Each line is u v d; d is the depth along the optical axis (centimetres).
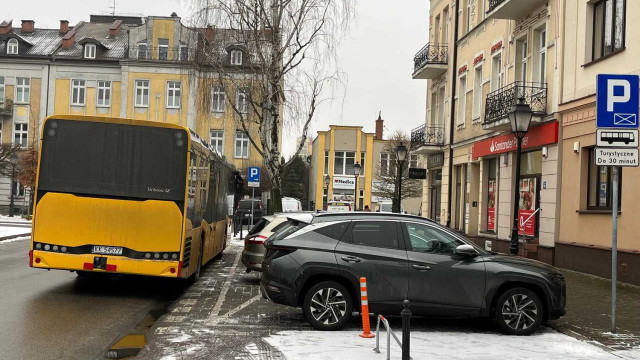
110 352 716
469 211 2522
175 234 1141
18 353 696
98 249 1124
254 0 2117
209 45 2155
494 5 2044
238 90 2164
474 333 889
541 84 1884
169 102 5281
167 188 1142
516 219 1375
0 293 1125
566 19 1758
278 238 909
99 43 5438
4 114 5353
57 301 1066
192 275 1362
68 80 5419
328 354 721
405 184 5688
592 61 1598
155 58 5294
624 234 1416
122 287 1289
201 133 5216
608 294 1248
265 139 2184
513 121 1390
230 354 717
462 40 2702
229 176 2169
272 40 2136
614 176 889
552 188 1783
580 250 1605
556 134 1759
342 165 6444
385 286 870
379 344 780
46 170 1125
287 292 869
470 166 2542
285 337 816
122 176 1134
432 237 899
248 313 1015
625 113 872
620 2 1513
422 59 3041
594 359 736
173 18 5325
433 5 3178
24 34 5831
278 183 2192
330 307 869
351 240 888
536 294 892
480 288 877
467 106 2619
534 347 798
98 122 1136
